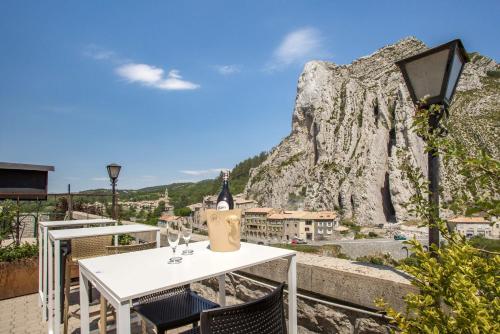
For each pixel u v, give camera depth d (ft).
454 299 3.88
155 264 5.77
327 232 206.49
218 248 6.68
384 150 230.27
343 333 7.74
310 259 8.96
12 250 14.94
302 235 208.33
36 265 14.65
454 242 4.66
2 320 11.69
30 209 25.04
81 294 5.84
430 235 5.63
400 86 211.20
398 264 4.72
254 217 235.40
